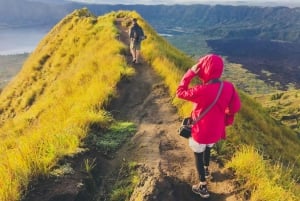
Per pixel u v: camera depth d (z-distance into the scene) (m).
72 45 17.00
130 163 4.16
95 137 4.77
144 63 10.29
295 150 9.84
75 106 6.16
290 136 12.44
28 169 3.48
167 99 6.93
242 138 5.86
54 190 3.44
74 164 3.97
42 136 4.69
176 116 6.04
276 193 3.39
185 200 3.47
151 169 4.01
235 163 3.94
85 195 3.57
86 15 27.11
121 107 6.53
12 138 6.83
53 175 3.63
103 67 9.10
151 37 15.62
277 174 3.79
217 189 3.63
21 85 16.34
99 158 4.31
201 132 3.20
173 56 12.70
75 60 14.52
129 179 3.91
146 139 4.94
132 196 3.52
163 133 5.21
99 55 11.04
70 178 3.66
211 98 3.10
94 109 5.94
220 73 3.12
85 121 5.06
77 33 18.20
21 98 14.42
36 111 9.49
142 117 6.02
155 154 4.45
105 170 4.15
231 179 3.77
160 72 8.90
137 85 7.90
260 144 6.76
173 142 4.88
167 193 3.41
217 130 3.20
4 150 4.78
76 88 8.56
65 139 4.36
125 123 5.48
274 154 6.78
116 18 24.22
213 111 3.15
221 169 4.00
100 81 7.56
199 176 3.47
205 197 3.45
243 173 3.78
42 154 3.91
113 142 4.77
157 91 7.45
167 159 4.31
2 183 3.27
